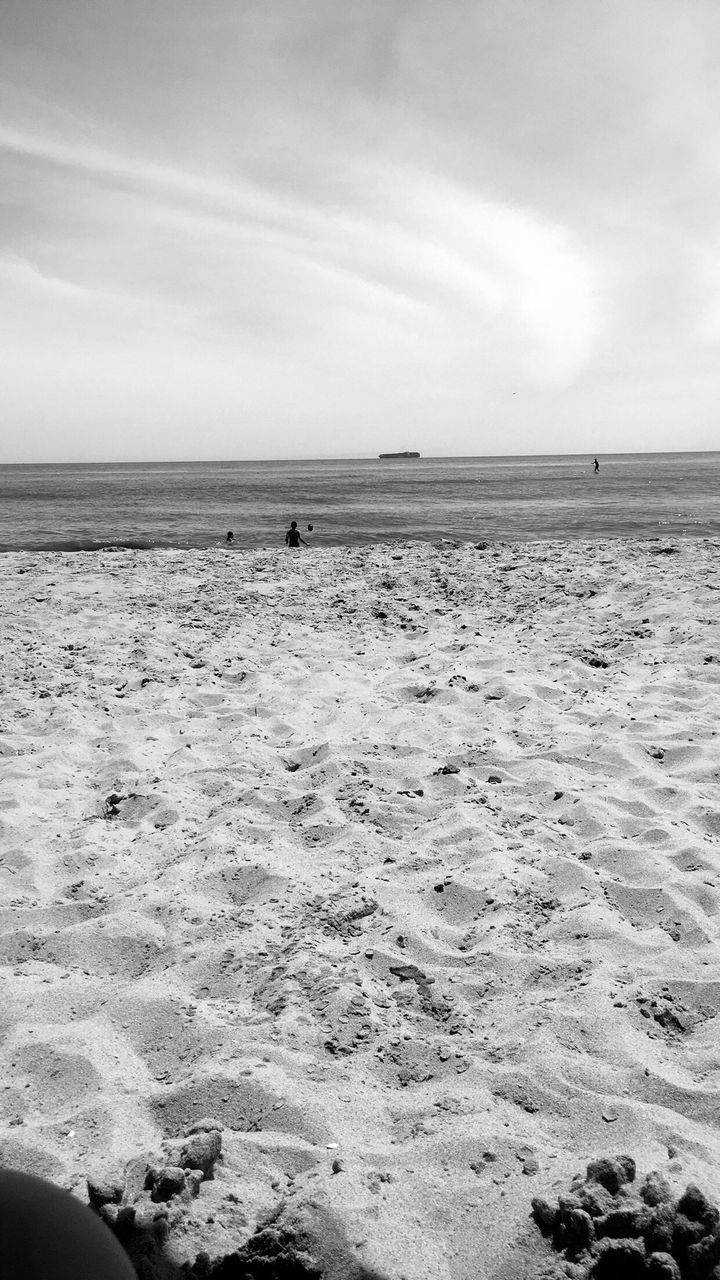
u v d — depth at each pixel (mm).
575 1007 3191
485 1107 2664
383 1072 2916
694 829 4742
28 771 5938
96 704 7492
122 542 23531
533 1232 2135
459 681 7762
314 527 27453
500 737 6344
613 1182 2195
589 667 8242
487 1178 2350
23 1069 2967
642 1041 3008
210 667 8664
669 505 35094
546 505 36656
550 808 5125
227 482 77062
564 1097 2709
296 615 11031
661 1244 2029
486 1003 3307
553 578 12289
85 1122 2658
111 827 5023
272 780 5707
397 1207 2219
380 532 25297
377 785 5531
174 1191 2213
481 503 38906
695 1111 2643
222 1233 2148
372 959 3582
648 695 7215
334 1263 2039
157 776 5793
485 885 4164
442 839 4723
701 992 3285
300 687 7914
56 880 4379
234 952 3660
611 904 4004
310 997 3305
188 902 4082
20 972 3566
